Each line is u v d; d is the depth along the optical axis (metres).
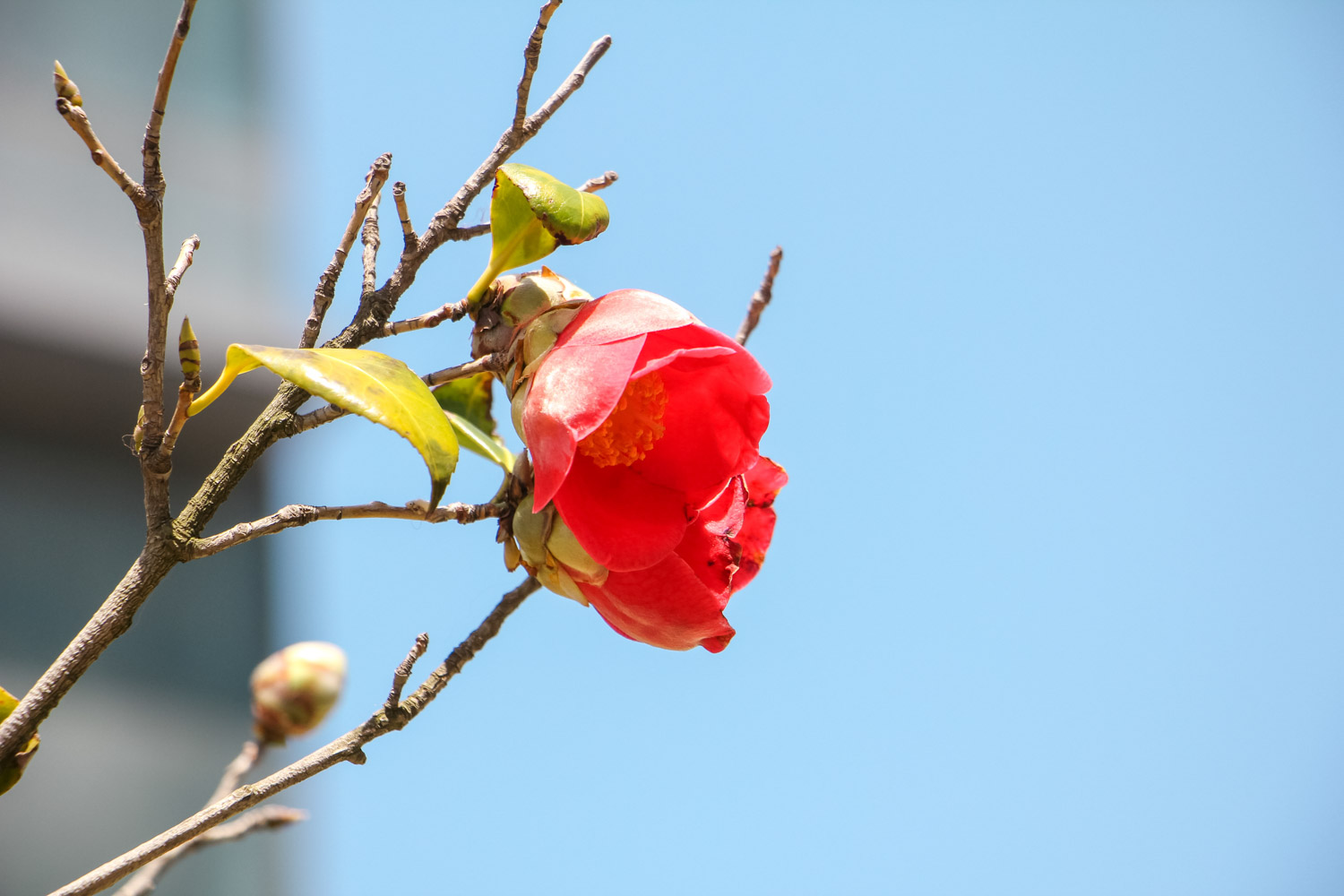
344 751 2.23
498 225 2.47
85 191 9.56
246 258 10.03
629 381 2.25
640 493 2.35
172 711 8.82
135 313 9.42
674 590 2.29
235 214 10.12
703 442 2.37
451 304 2.41
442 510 2.28
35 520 8.91
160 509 1.98
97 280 9.35
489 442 3.14
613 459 2.31
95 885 1.99
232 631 9.28
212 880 8.16
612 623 2.38
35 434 9.14
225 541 2.02
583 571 2.33
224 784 3.12
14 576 8.70
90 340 9.15
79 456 9.29
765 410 2.38
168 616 9.08
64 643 8.76
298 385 1.94
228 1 10.83
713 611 2.30
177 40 1.76
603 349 2.17
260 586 9.50
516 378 2.37
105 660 8.71
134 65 10.20
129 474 9.52
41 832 8.01
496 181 2.49
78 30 9.98
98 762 8.38
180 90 10.30
